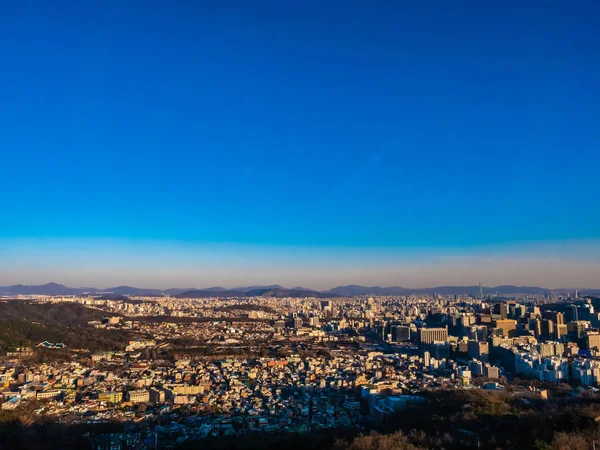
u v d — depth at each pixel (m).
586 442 159.25
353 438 197.25
